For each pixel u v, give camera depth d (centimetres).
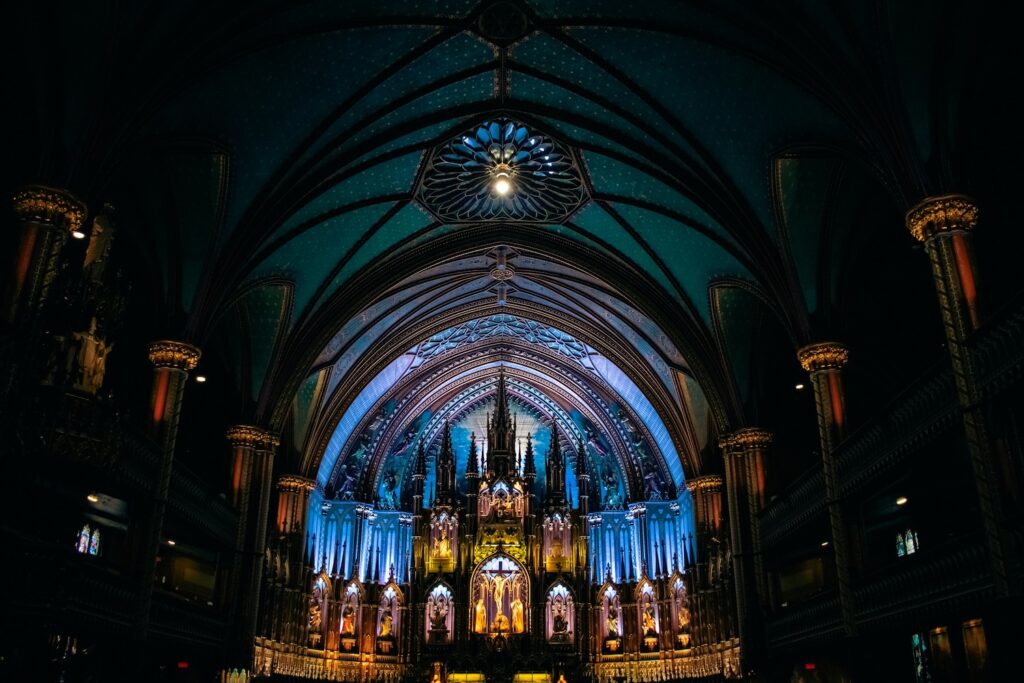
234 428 2645
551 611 3578
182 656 2273
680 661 3309
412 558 3644
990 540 1341
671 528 3625
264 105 2031
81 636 1647
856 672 1891
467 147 2556
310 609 3309
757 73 1925
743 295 2669
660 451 3759
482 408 4091
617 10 1994
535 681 3422
